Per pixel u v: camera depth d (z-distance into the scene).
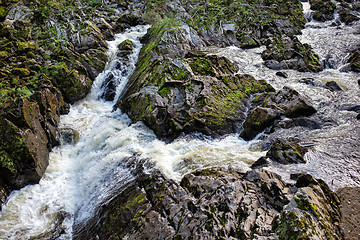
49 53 11.43
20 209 6.45
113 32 14.71
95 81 11.58
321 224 3.77
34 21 13.08
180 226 4.61
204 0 17.75
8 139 6.62
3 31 11.46
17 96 7.32
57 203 6.79
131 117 9.36
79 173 7.77
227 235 4.20
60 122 9.45
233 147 7.31
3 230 5.91
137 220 5.09
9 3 13.88
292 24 15.59
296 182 4.94
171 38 12.70
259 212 4.45
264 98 8.61
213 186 5.21
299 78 10.35
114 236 5.10
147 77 10.45
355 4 17.16
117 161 7.25
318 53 12.16
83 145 8.75
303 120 7.39
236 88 9.37
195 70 9.99
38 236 5.92
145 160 6.87
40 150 7.46
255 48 13.88
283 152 6.02
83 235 5.72
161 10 16.19
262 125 7.50
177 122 8.08
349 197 4.60
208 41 14.29
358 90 8.95
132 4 17.67
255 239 3.90
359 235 3.81
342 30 14.68
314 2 17.75
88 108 10.66
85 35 12.77
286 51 11.96
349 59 11.23
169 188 5.48
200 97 8.57
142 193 5.71
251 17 15.72
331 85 9.29
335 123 7.21
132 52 13.02
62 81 10.31
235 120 8.28
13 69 9.60
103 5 16.64
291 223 3.73
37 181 7.16
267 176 5.18
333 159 5.73
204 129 7.98
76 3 15.95
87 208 6.43
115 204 5.83
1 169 6.53
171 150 7.43
